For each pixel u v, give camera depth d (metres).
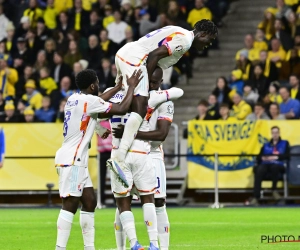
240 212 31.67
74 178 16.86
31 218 29.58
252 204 34.88
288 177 34.47
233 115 36.28
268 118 36.12
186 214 30.91
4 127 35.91
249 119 36.00
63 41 41.72
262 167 34.41
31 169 35.94
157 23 41.72
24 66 42.03
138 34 41.81
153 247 16.86
